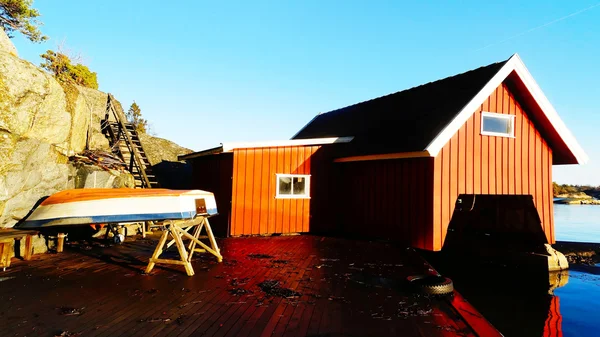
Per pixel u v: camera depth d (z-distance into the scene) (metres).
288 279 6.05
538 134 10.41
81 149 11.88
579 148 10.06
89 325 3.91
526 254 10.25
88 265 6.67
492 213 12.00
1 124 7.38
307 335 3.82
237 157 10.66
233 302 4.79
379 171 10.73
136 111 30.39
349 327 4.09
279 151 11.31
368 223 11.04
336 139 12.11
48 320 4.04
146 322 4.03
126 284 5.51
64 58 15.23
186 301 4.78
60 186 9.12
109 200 6.50
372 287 5.70
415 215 9.38
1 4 13.03
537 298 8.32
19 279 5.68
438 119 9.88
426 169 9.12
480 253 11.76
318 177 11.91
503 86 10.02
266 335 3.78
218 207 11.38
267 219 11.03
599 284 9.55
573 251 13.50
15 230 7.07
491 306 7.75
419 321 4.33
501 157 9.82
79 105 11.29
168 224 6.29
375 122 12.92
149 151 17.91
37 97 8.26
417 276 6.00
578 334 6.28
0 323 3.94
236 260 7.40
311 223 11.69
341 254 8.36
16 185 7.71
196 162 13.78
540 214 10.19
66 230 8.71
